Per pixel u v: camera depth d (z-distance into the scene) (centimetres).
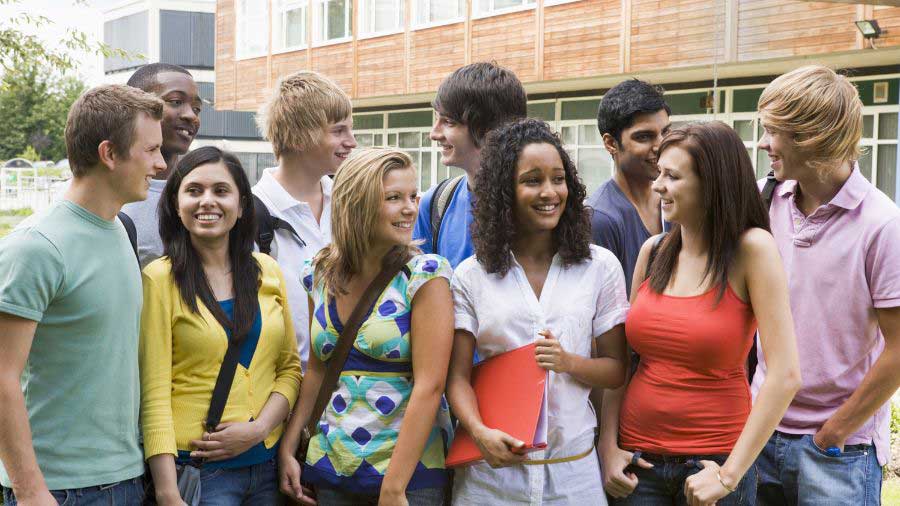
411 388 331
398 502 317
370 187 323
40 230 300
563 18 2098
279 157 412
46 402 305
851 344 344
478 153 395
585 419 331
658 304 325
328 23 2914
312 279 346
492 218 330
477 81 388
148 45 4575
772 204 366
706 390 320
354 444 327
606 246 390
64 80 6469
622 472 330
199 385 334
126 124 311
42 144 6397
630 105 396
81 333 306
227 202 338
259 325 343
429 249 400
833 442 340
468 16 2366
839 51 1555
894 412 746
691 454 320
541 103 2411
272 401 345
